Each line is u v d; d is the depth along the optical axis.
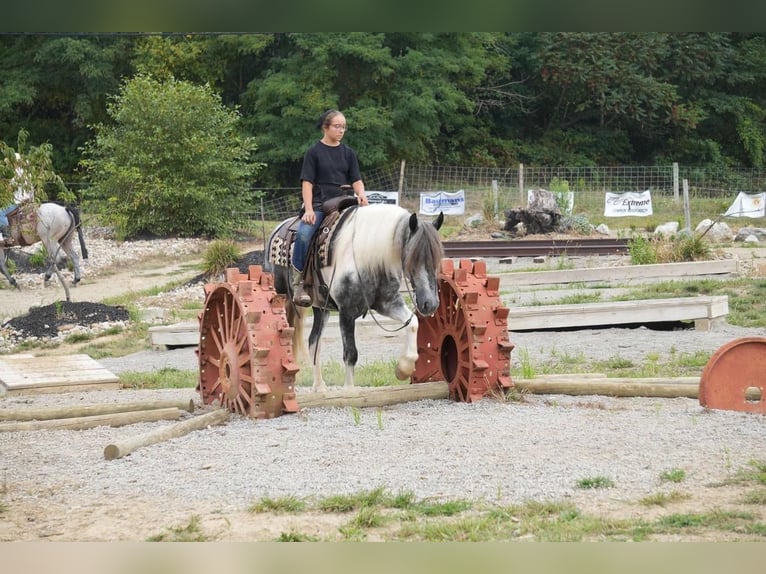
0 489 7.80
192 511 6.98
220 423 9.92
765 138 64.19
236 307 10.50
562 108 64.38
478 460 7.96
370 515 6.55
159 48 55.00
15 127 56.03
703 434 8.61
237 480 7.68
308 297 11.22
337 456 8.26
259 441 8.93
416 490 7.26
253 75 58.03
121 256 33.50
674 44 61.00
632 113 60.38
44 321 21.52
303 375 13.59
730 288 21.25
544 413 9.90
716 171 59.00
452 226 38.59
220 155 38.78
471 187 51.16
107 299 24.81
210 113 39.31
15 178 14.49
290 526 6.54
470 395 10.69
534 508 6.70
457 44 56.25
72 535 6.52
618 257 27.62
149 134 37.94
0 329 21.12
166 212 37.56
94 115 55.53
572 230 34.41
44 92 55.47
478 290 10.91
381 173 53.47
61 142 57.12
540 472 7.57
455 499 7.00
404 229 10.30
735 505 6.68
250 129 53.50
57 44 52.16
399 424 9.48
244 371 10.36
